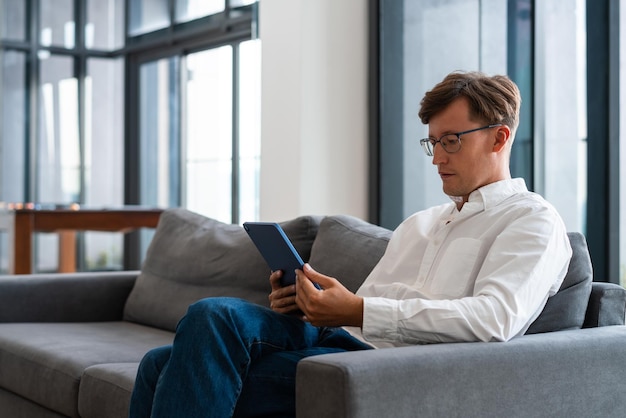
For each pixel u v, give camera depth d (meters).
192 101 6.95
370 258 2.41
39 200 8.17
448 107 1.91
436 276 1.97
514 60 3.88
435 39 4.15
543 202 1.91
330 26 4.18
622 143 3.46
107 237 8.14
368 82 4.28
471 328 1.72
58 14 8.19
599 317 2.08
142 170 7.59
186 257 3.10
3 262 8.20
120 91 8.01
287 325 1.91
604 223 3.45
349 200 4.24
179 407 1.73
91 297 3.34
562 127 3.71
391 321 1.75
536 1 3.79
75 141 8.18
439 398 1.62
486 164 1.93
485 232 1.91
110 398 2.27
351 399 1.52
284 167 4.17
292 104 4.12
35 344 2.75
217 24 6.54
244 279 2.86
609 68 3.42
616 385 1.89
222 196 6.60
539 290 1.79
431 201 4.33
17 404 2.79
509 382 1.71
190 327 1.77
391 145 4.25
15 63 8.13
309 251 2.72
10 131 8.12
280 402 1.85
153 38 7.31
